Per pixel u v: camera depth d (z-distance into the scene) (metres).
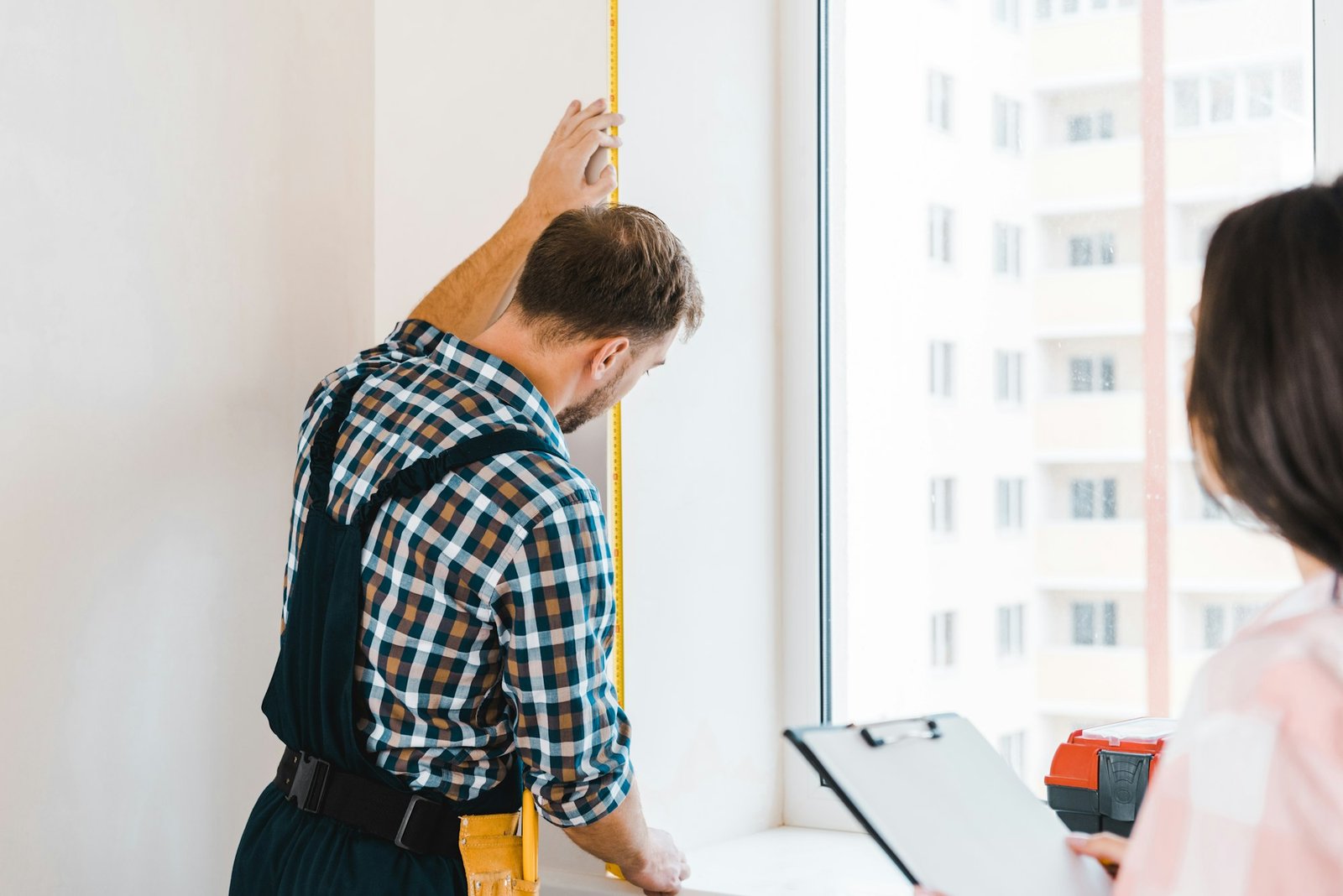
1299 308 0.58
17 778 1.29
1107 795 1.14
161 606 1.44
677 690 1.54
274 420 1.58
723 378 1.60
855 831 1.63
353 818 1.11
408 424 1.13
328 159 1.65
